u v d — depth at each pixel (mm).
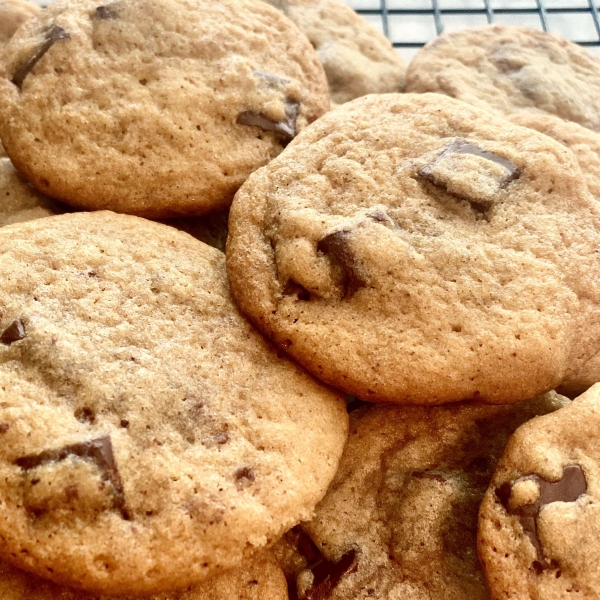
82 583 110
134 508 112
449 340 130
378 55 212
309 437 128
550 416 131
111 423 117
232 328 137
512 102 197
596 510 120
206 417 123
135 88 160
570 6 276
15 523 109
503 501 124
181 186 158
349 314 134
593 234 143
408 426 144
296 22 212
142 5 167
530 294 134
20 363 121
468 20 290
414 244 137
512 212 143
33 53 161
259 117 165
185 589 121
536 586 117
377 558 132
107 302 132
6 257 133
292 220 140
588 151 165
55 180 155
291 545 135
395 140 153
